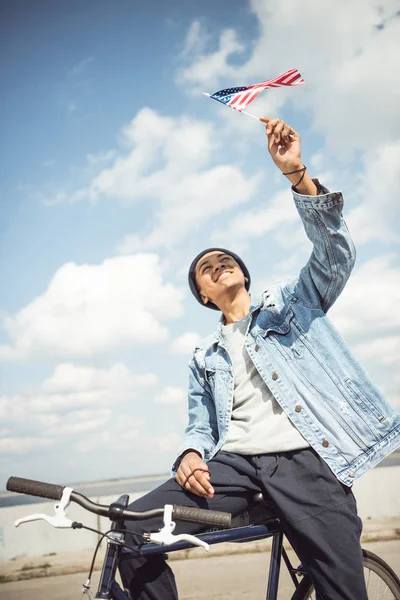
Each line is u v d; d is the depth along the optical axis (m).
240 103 2.14
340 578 1.76
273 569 1.93
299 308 2.04
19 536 4.98
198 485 1.83
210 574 4.20
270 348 2.02
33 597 3.94
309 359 1.98
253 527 1.92
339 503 1.81
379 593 2.05
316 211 1.93
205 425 2.16
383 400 1.93
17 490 1.58
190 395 2.22
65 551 5.00
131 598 1.76
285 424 1.93
